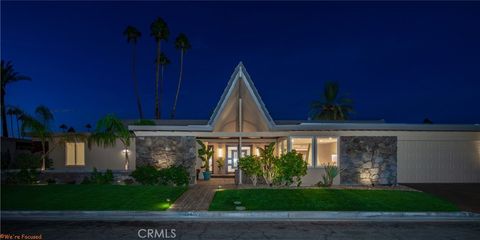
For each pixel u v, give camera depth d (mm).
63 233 10461
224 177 25281
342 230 10938
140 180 19391
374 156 20547
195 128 20312
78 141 26641
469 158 21469
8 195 15750
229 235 10250
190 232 10609
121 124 22391
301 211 13203
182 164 20469
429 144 21328
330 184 19625
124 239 9805
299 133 20547
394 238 10023
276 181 19219
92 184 19062
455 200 15672
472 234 10531
